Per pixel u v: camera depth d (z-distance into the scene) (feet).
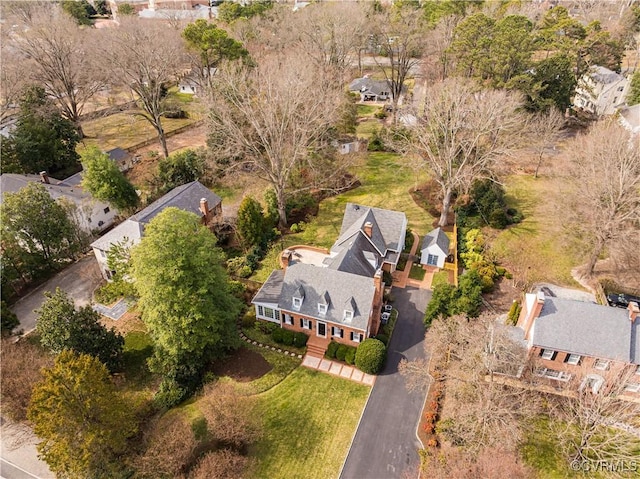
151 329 121.19
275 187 183.21
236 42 258.98
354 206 171.73
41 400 93.04
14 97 238.68
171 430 102.68
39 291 160.25
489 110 173.68
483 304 146.92
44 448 98.63
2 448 111.96
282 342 135.74
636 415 109.09
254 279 160.35
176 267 112.16
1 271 150.51
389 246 163.12
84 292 159.43
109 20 478.18
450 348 121.60
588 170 161.68
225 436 100.58
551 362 119.03
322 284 134.00
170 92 351.25
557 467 102.17
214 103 182.91
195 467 98.73
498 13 307.58
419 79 340.39
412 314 146.10
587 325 115.44
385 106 314.55
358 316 127.95
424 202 204.54
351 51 325.42
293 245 177.88
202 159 216.33
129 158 250.16
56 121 231.30
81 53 262.67
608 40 279.49
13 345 126.82
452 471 90.27
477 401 107.86
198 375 123.65
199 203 180.34
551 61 235.81
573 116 279.28
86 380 96.68
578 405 110.32
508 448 96.68
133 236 154.40
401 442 108.27
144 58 220.43
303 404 117.70
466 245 172.65
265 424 112.57
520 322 128.88
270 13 340.39
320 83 205.16
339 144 241.14
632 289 152.25
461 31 250.78
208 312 118.01
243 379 124.36
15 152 212.02
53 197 184.85
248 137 201.05
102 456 99.25
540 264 165.89
